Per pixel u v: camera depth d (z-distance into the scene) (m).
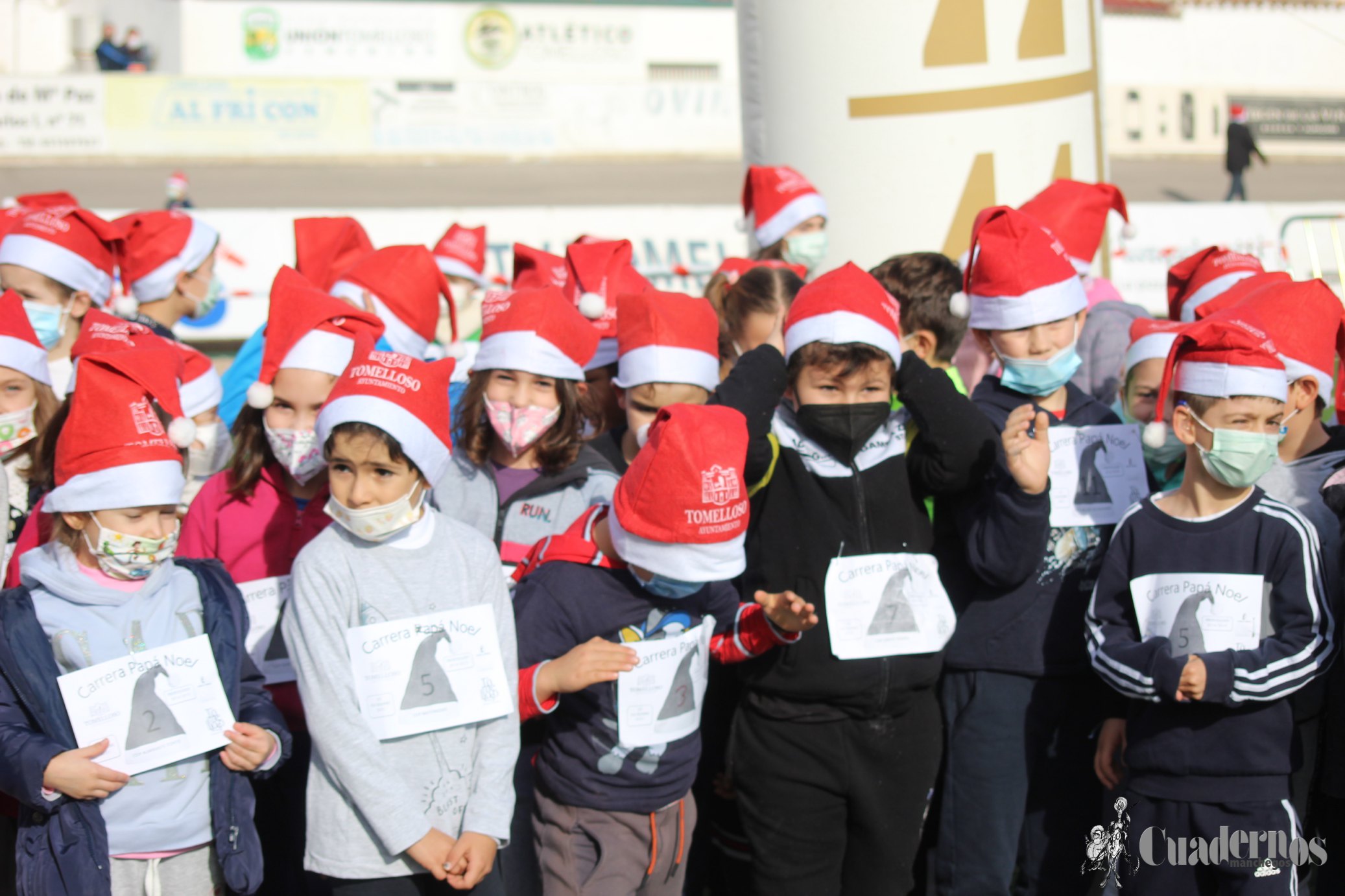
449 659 3.15
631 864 3.38
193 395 4.42
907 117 6.46
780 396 3.71
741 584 3.78
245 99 23.45
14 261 4.87
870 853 3.59
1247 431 3.39
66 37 25.92
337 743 3.01
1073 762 3.84
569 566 3.39
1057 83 6.57
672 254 13.97
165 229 5.49
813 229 6.15
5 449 4.08
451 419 4.46
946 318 4.50
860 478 3.66
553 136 25.19
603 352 4.64
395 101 24.30
